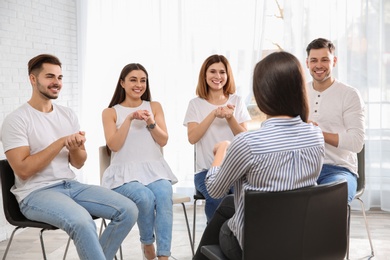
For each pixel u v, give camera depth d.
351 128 3.09
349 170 3.14
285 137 1.85
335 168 3.12
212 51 4.83
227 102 3.39
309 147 1.88
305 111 1.89
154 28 4.93
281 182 1.85
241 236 1.90
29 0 4.25
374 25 4.51
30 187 2.72
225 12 4.79
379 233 4.01
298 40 4.67
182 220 4.52
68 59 4.94
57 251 3.71
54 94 2.81
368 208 4.64
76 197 2.79
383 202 4.64
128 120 3.13
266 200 1.81
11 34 4.01
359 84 4.57
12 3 4.01
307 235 1.89
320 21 4.62
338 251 1.99
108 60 5.04
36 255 3.62
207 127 3.18
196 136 3.21
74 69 5.06
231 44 4.80
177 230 4.21
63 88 4.84
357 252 3.56
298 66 1.86
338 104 3.15
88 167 5.14
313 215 1.89
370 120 4.57
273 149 1.82
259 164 1.82
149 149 3.21
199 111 3.36
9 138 2.68
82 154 2.90
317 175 1.95
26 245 3.86
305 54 4.65
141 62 4.98
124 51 5.00
